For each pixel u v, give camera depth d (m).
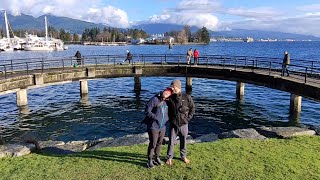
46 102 34.16
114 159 9.51
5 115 28.05
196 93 39.97
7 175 8.48
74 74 33.94
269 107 31.17
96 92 41.00
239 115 28.00
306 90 21.86
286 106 31.48
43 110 30.12
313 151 10.29
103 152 10.21
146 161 9.30
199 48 184.00
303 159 9.46
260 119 26.52
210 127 24.16
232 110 30.03
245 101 34.41
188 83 41.06
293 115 27.41
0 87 25.19
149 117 8.53
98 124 24.98
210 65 39.06
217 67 35.66
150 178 8.15
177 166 8.83
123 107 31.58
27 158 10.02
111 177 8.20
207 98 36.44
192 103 8.85
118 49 174.50
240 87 35.62
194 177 8.15
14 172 8.68
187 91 41.09
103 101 34.81
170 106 8.73
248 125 24.69
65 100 35.41
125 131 23.09
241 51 145.62
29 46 153.75
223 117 27.28
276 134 12.75
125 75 37.06
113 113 28.86
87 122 25.64
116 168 8.77
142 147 10.84
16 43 170.50
